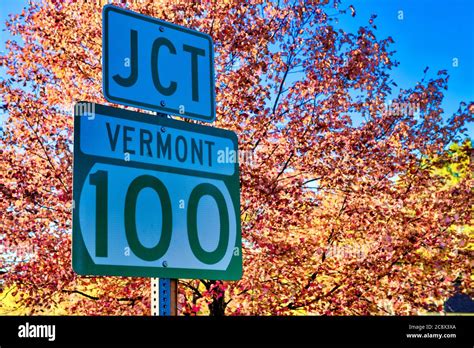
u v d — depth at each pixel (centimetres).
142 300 812
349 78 917
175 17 902
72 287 853
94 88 937
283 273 863
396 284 838
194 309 813
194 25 906
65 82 930
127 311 796
